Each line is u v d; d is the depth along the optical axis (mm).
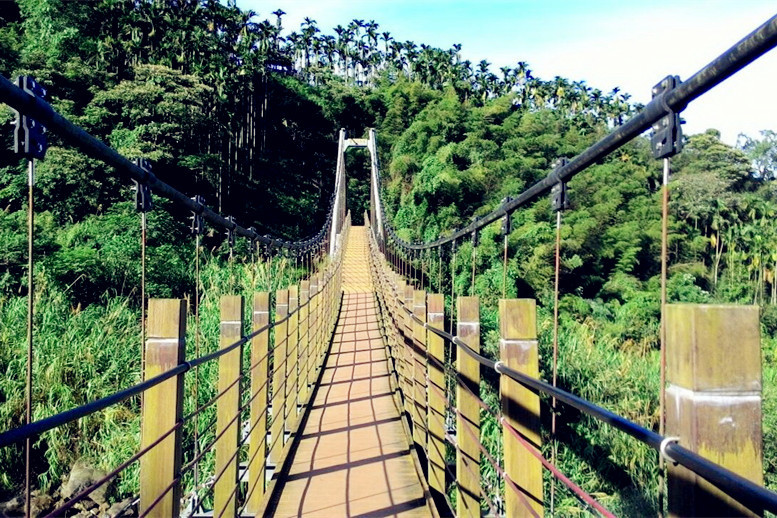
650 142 1359
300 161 48750
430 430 3537
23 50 23719
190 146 27359
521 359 2016
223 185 30812
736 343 827
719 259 22984
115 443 6465
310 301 6133
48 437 6543
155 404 2029
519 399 1999
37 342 7582
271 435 4102
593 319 17172
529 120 35750
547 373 7824
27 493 1237
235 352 3023
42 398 6809
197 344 2834
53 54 24078
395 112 46312
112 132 21922
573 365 8203
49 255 11492
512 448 1992
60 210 16969
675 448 782
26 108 1311
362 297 15586
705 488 804
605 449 6449
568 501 5891
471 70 53750
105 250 13742
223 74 34125
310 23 66312
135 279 12352
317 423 5102
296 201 38250
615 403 7531
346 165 51938
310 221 36438
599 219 21828
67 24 26094
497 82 50094
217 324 8016
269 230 31953
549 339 8898
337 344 9148
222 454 2984
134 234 15320
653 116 1316
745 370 823
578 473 6320
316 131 53438
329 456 4234
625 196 24500
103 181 17891
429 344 3631
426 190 28672
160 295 12484
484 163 29891
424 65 56469
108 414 6676
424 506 3346
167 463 2014
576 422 6867
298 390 5145
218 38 39781
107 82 23859
